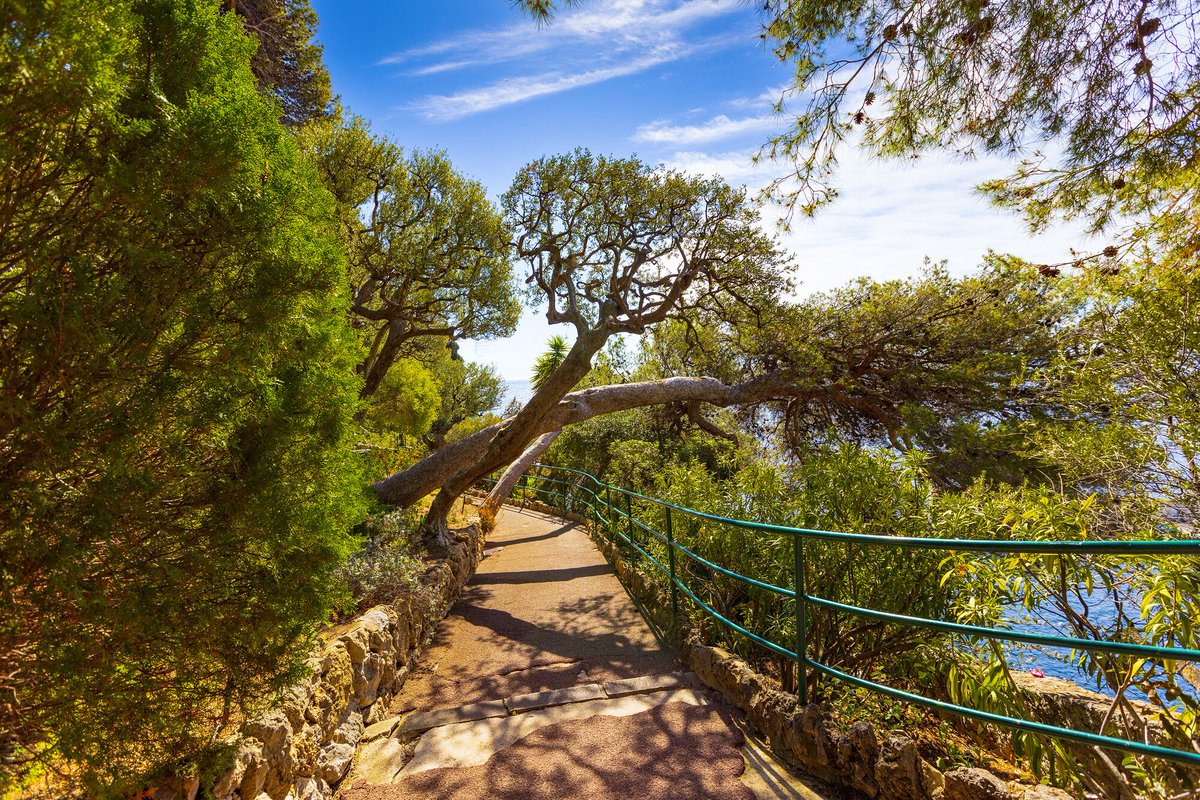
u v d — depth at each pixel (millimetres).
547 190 9984
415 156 11328
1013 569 2691
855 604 3596
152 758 2070
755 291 10688
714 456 13820
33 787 2043
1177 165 3283
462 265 11820
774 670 4082
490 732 3672
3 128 1472
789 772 3035
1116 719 2914
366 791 3115
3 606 1644
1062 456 4281
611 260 10438
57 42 1368
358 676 3814
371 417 12984
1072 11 3014
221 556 2053
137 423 1733
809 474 4180
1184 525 3488
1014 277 7926
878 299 10008
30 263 1647
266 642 2244
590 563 8766
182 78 1933
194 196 1899
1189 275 3689
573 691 4152
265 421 2168
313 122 11531
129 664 1987
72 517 1743
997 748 3312
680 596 5375
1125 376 4047
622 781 3021
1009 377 7867
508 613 6531
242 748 2402
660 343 14594
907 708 3482
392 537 7027
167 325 1875
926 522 3396
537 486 17250
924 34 3322
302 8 15391
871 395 10438
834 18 3479
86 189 1722
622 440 14750
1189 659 1725
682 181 9773
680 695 3980
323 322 2518
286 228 2223
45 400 1725
